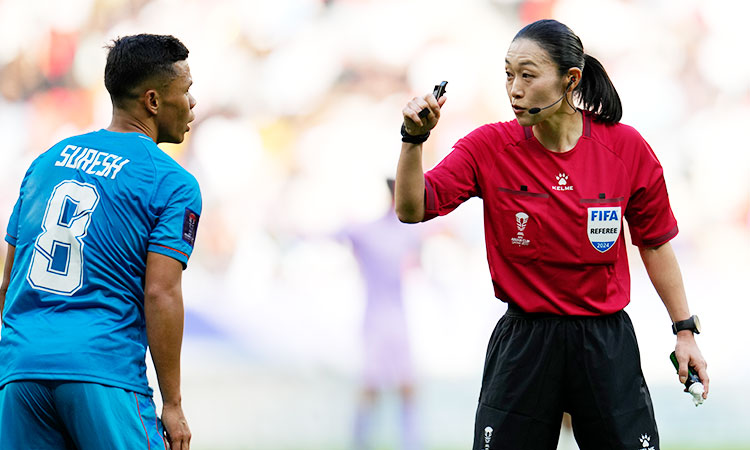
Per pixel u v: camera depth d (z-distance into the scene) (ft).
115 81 37.06
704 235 139.13
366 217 94.43
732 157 143.13
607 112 37.73
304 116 147.54
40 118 152.35
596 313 37.42
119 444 34.27
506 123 38.09
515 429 37.68
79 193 35.70
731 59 145.79
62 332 34.71
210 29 151.33
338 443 89.61
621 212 37.58
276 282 134.92
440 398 108.47
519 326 37.86
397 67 149.07
